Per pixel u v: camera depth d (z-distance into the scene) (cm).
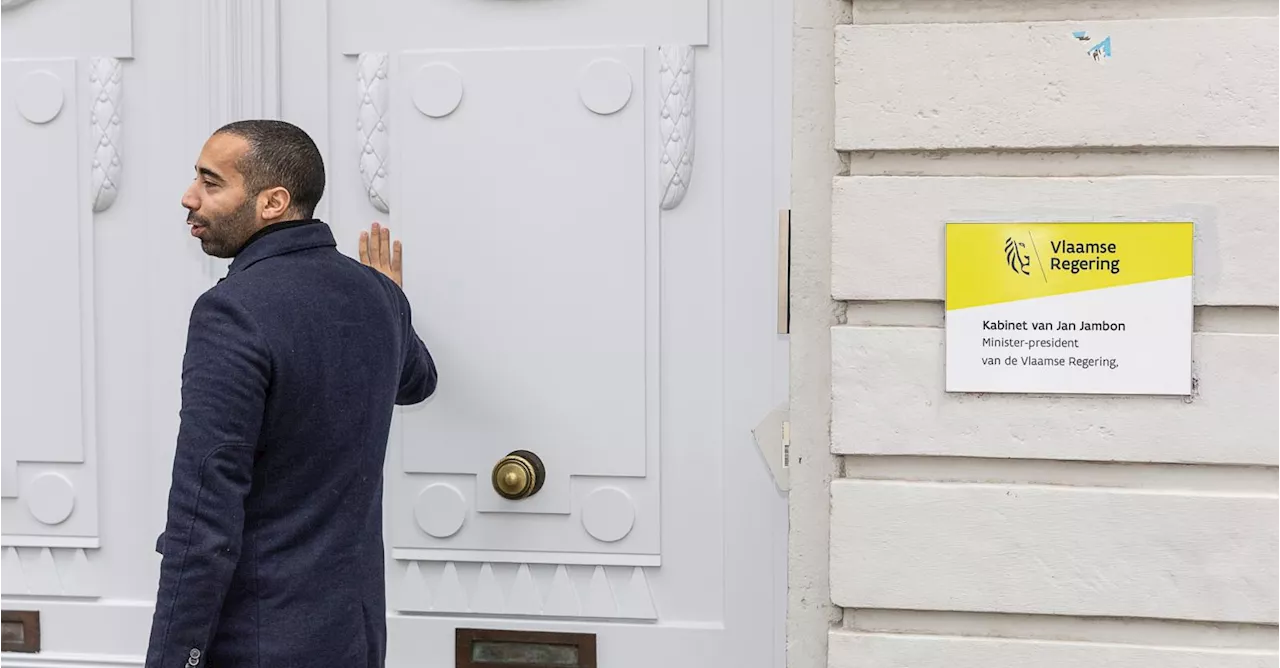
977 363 197
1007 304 197
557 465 243
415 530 249
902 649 202
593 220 240
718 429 240
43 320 253
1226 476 196
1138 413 196
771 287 237
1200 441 194
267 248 203
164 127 250
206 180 207
